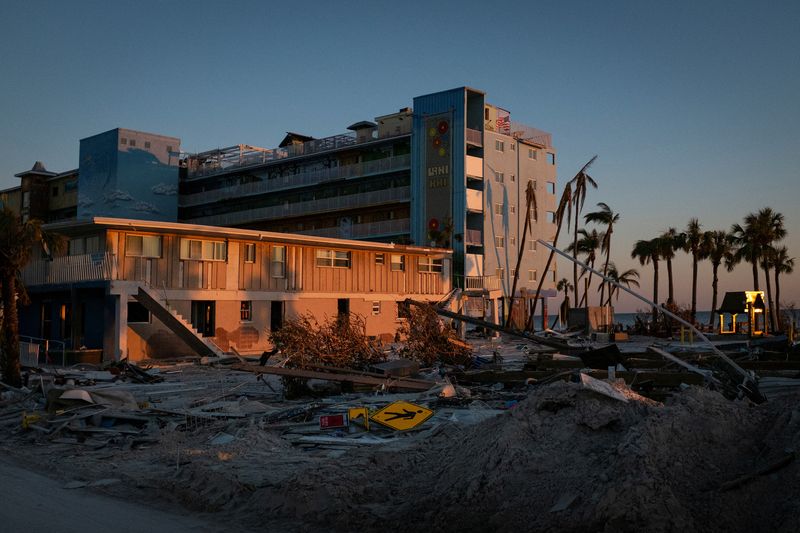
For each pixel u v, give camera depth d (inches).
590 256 2891.2
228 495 319.6
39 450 456.8
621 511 224.2
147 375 873.5
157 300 1141.1
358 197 2450.8
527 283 2546.8
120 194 2785.4
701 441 259.0
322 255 1483.8
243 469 364.8
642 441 249.4
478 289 2107.5
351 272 1544.0
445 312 931.3
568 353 876.6
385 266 1630.2
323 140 2637.8
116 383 839.7
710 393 292.8
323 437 451.2
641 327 2102.6
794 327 1715.1
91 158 2891.2
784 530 208.4
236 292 1305.4
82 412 531.8
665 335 1929.1
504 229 2447.1
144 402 613.6
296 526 277.4
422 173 2349.9
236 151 2935.5
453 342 927.7
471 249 2375.7
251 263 1339.8
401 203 2399.1
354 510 282.0
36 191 3115.2
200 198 2908.5
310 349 730.2
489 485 269.0
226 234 1274.6
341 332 786.8
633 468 239.1
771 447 253.0
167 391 750.5
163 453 430.6
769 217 2429.9
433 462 329.7
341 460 351.3
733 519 222.2
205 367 1052.5
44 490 344.2
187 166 3070.9
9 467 404.5
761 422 275.0
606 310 1994.3
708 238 2479.1
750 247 2415.1
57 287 1224.2
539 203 2628.0
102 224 1115.3
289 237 1374.3
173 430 500.1
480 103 2393.0
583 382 311.6
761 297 1828.2
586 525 229.0
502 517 249.3
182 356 1229.1
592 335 1760.6
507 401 610.2
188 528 275.9
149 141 2883.9
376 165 2427.4
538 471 269.4
